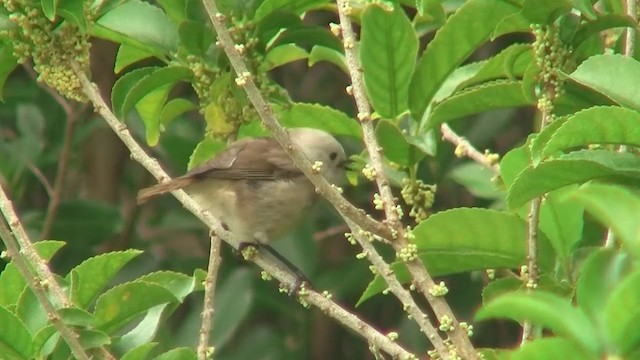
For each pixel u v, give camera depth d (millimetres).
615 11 10086
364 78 10070
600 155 8172
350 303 16172
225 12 10406
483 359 8602
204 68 10492
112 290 9344
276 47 11234
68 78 9930
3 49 10523
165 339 14164
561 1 8844
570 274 9453
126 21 10914
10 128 17516
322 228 16188
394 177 10852
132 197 17266
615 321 5359
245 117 10797
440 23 11445
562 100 9906
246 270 15156
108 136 17328
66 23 9945
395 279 8297
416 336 15336
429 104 10312
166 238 16969
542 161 8125
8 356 8883
